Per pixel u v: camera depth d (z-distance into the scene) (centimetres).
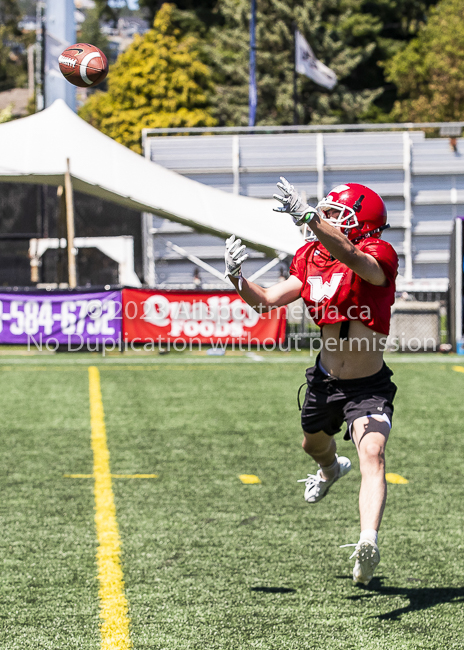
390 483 1054
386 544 798
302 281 639
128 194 2666
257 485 1031
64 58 816
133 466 1133
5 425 1434
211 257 3981
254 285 627
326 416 654
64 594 657
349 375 631
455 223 2659
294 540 807
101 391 1852
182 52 7375
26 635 576
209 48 7950
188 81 7225
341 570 722
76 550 770
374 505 565
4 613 617
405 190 3994
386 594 664
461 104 7125
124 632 581
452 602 647
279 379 2075
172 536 816
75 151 2697
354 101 7706
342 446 1284
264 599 650
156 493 988
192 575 705
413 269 4072
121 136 7188
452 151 3984
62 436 1340
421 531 842
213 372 2212
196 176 4009
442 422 1493
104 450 1234
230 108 7544
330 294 617
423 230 4044
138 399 1741
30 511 904
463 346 2714
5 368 2258
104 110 7344
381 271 577
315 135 3959
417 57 7550
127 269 4462
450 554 768
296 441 1312
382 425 606
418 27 8838
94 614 615
